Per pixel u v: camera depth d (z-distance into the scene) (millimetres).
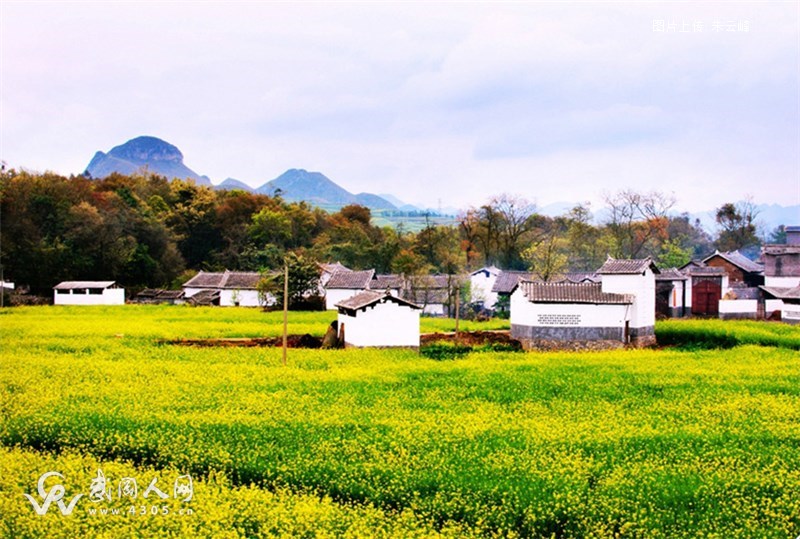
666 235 127688
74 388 38938
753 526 22078
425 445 29000
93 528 20938
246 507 22625
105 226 118625
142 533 20766
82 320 75250
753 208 142875
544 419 33781
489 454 28031
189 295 112250
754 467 27312
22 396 36656
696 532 21781
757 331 61625
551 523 22641
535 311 59062
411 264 116312
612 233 134125
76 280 114312
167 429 30641
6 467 25281
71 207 119000
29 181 121875
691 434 31031
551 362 49781
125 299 113875
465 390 39938
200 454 27375
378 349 56000
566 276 96562
